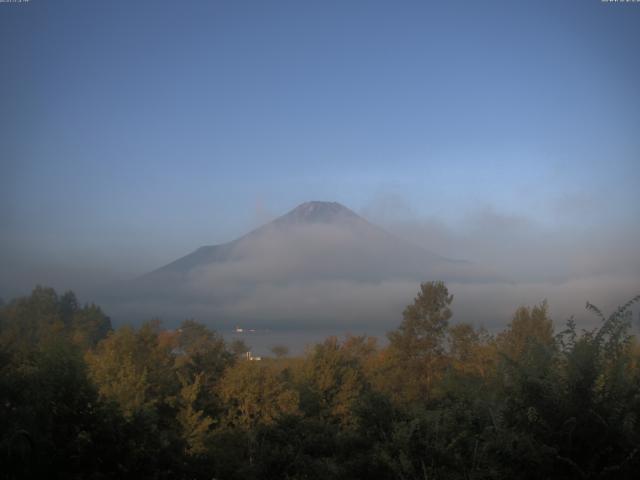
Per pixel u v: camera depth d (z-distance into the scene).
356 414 9.22
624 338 6.52
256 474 12.58
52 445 8.69
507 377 6.97
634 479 5.86
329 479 9.42
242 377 27.98
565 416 6.22
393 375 40.44
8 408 8.72
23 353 12.48
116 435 9.50
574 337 6.75
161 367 29.86
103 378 22.92
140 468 9.66
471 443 7.54
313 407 27.53
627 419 6.00
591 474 5.89
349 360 31.81
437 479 7.47
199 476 11.18
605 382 6.33
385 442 8.45
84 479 8.82
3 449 7.86
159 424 25.55
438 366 40.59
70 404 9.38
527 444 6.04
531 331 30.47
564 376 6.44
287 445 12.97
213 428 27.39
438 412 8.36
